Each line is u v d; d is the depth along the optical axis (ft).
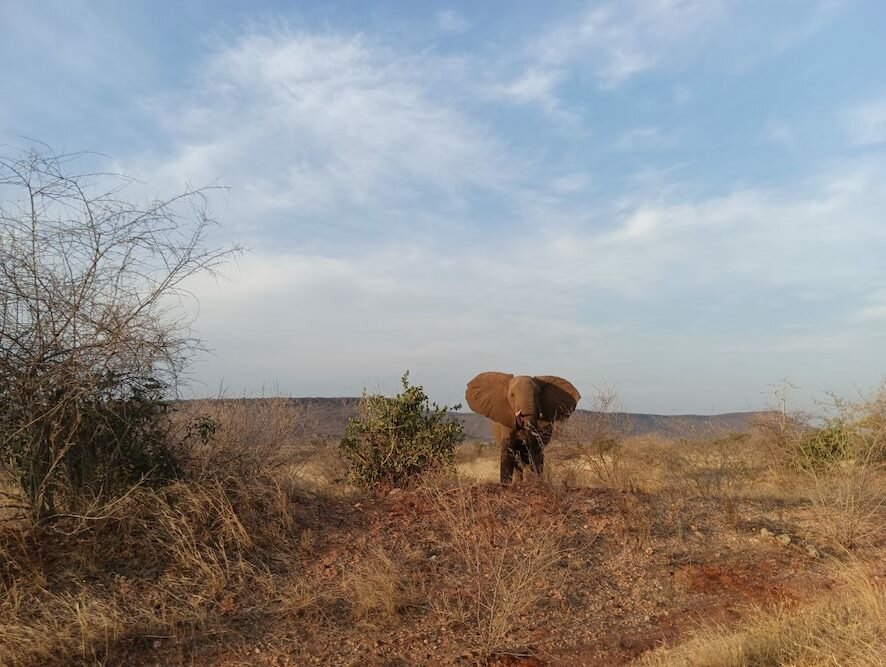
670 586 23.38
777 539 26.68
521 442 38.04
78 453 21.27
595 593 22.52
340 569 21.84
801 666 16.26
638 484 32.42
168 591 19.47
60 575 19.24
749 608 21.71
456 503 26.37
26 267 20.03
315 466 31.55
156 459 22.85
